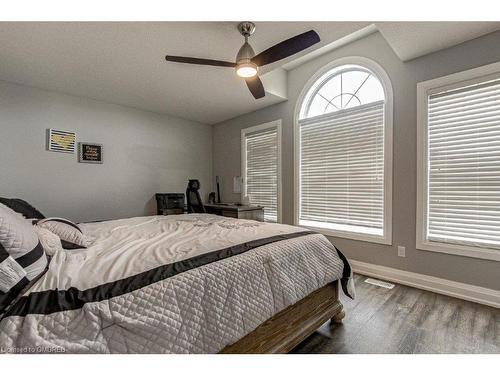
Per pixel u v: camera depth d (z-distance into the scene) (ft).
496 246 7.01
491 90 7.09
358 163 10.06
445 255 7.87
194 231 6.48
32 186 10.10
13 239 3.05
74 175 11.15
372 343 5.40
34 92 10.14
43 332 2.52
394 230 8.96
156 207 13.89
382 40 9.19
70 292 3.05
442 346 5.25
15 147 9.73
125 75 9.18
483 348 5.17
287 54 6.23
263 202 13.84
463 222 7.58
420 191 8.29
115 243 5.33
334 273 6.01
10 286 2.86
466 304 7.12
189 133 15.51
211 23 6.25
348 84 10.72
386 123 9.06
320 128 11.28
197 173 15.93
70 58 7.88
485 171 7.22
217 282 3.84
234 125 15.23
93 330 2.69
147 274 3.59
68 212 10.99
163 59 8.02
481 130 7.25
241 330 3.84
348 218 10.39
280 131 12.68
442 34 7.05
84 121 11.42
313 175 11.57
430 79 8.07
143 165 13.44
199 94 11.25
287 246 5.40
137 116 13.20
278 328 4.79
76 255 4.36
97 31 6.51
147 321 2.97
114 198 12.37
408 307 6.98
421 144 8.24
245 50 6.34
